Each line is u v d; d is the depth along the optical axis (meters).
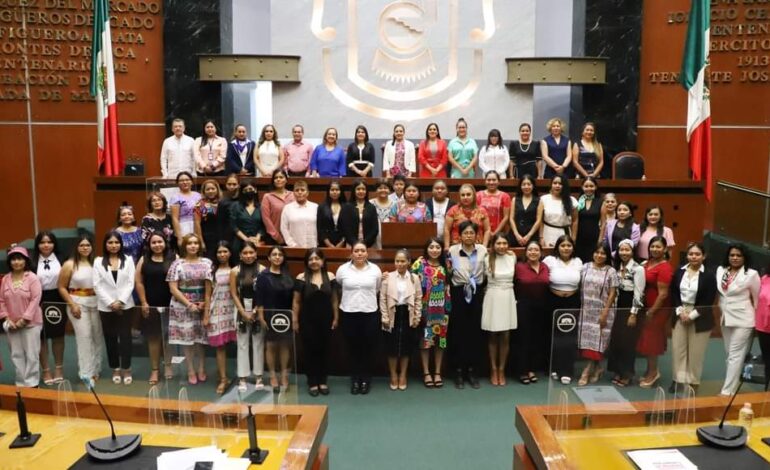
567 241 7.07
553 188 7.87
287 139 11.89
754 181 10.82
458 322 7.04
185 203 7.96
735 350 5.87
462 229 7.02
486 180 8.08
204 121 11.42
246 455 3.51
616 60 11.30
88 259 6.79
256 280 6.53
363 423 6.06
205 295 6.57
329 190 7.70
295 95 11.80
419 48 11.75
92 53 9.47
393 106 11.81
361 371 6.90
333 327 6.92
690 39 8.96
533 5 11.59
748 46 10.60
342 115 11.80
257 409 4.01
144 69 11.36
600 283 6.73
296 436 3.69
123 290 6.57
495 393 6.85
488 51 11.70
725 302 6.10
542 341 7.25
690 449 3.56
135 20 11.22
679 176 11.30
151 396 4.32
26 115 10.91
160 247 6.83
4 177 10.94
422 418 6.18
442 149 9.20
